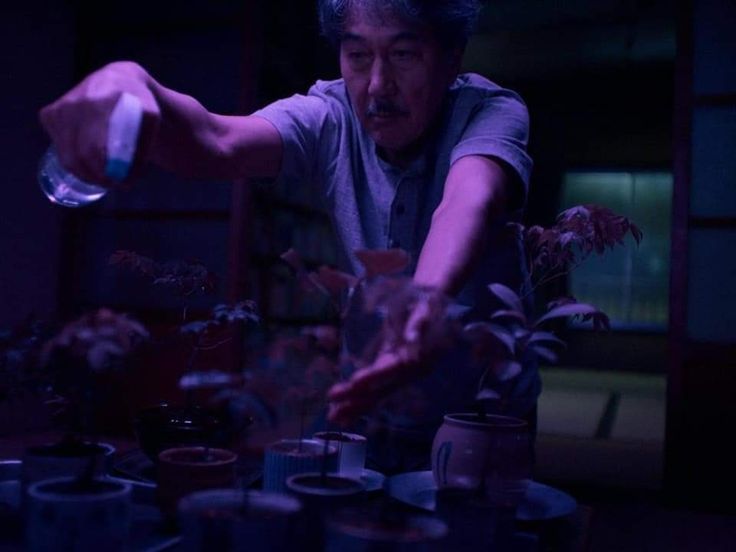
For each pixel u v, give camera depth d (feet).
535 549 2.58
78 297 13.78
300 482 2.49
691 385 10.94
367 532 1.96
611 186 32.19
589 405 20.89
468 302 3.80
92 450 2.65
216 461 2.67
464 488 2.50
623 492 11.19
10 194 13.09
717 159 11.01
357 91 3.52
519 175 3.37
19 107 13.26
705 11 11.09
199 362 12.24
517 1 20.66
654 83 29.40
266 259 14.79
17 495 2.83
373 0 3.20
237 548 1.95
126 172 2.25
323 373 2.35
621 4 20.66
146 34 13.62
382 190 4.01
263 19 13.16
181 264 4.07
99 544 2.01
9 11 13.00
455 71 3.64
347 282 2.24
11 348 2.70
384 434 3.73
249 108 12.89
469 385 3.78
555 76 28.91
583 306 2.57
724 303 10.91
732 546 8.72
